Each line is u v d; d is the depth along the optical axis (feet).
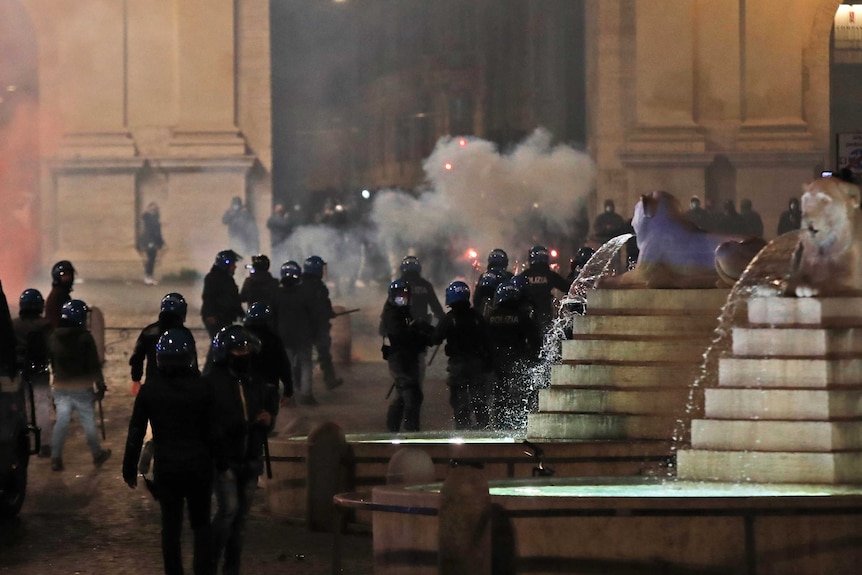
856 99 282.36
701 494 72.64
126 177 265.75
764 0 262.67
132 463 70.74
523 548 67.82
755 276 88.89
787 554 66.74
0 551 86.07
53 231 267.18
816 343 74.74
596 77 267.80
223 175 265.34
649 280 99.25
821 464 72.84
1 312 96.02
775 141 261.24
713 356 93.66
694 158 260.83
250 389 75.41
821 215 76.89
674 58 262.26
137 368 102.42
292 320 152.87
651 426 93.81
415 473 80.48
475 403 114.83
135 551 85.66
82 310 119.03
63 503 103.04
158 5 266.98
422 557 70.79
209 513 71.77
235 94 266.98
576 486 78.07
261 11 267.18
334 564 75.72
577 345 98.07
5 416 93.91
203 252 265.34
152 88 266.98
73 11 266.77
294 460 94.63
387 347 116.98
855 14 279.69
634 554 67.15
